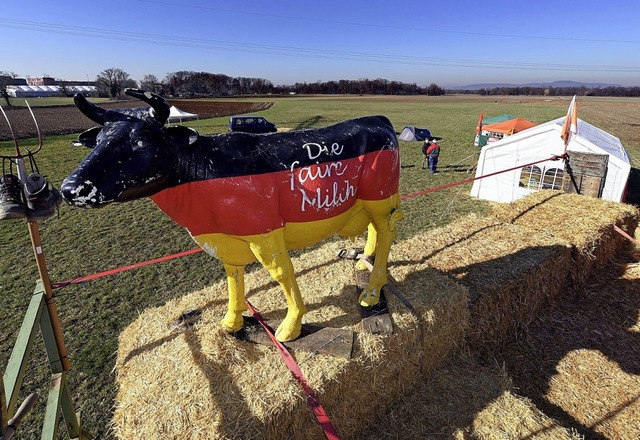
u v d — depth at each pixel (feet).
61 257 25.43
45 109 159.53
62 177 47.98
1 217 7.43
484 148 36.88
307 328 12.41
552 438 11.11
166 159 8.81
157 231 29.76
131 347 12.14
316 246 26.96
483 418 11.82
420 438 11.48
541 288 18.16
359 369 11.44
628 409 13.65
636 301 19.36
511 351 16.60
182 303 14.25
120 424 9.86
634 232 25.73
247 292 14.78
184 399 10.03
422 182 46.24
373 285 13.52
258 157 10.12
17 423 6.98
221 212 9.82
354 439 12.00
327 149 11.03
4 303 20.01
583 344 16.81
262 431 9.52
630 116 145.69
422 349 13.14
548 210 24.04
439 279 15.44
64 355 9.76
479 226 21.66
